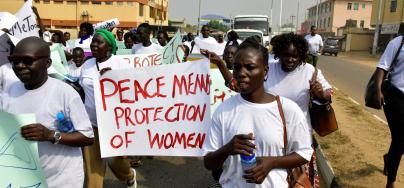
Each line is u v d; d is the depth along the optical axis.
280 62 3.64
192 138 3.69
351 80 16.62
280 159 2.24
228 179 2.41
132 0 40.34
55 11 40.38
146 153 3.77
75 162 2.86
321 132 3.59
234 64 2.30
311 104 3.50
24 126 2.49
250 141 2.25
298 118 2.28
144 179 5.12
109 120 3.78
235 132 2.30
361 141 6.57
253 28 24.05
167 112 3.69
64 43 9.99
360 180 4.87
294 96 3.56
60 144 2.76
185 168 5.54
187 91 3.65
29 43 2.58
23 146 2.55
